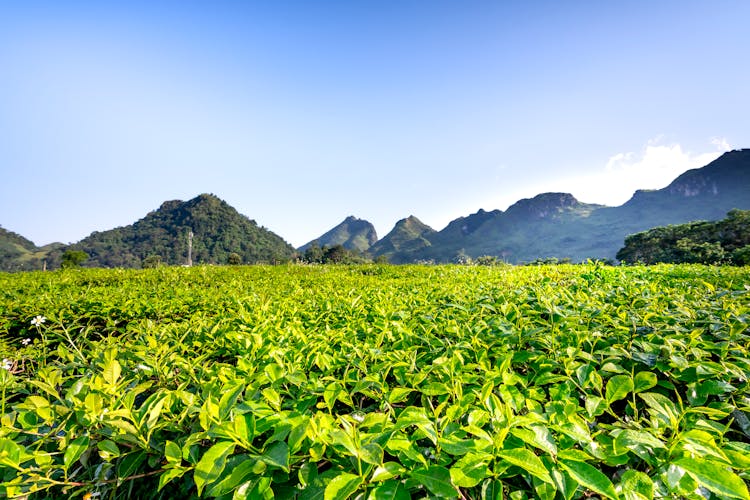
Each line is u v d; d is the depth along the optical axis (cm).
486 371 217
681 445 148
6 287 920
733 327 277
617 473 161
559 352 254
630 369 256
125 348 292
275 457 142
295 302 494
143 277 1242
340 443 139
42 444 199
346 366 249
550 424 160
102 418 180
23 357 329
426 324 340
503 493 155
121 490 191
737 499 135
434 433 154
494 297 458
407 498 133
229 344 322
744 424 199
